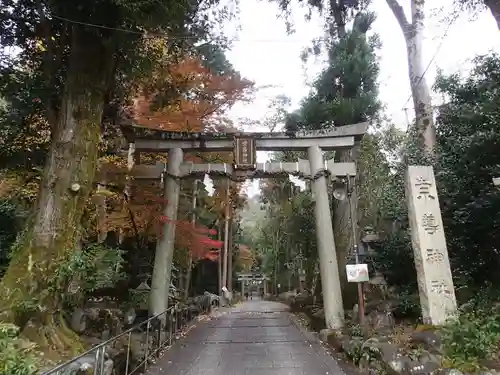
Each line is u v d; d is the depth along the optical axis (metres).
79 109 6.93
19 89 7.79
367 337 7.33
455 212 9.28
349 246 12.58
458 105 10.70
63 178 6.55
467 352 4.98
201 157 14.63
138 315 10.83
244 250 38.03
